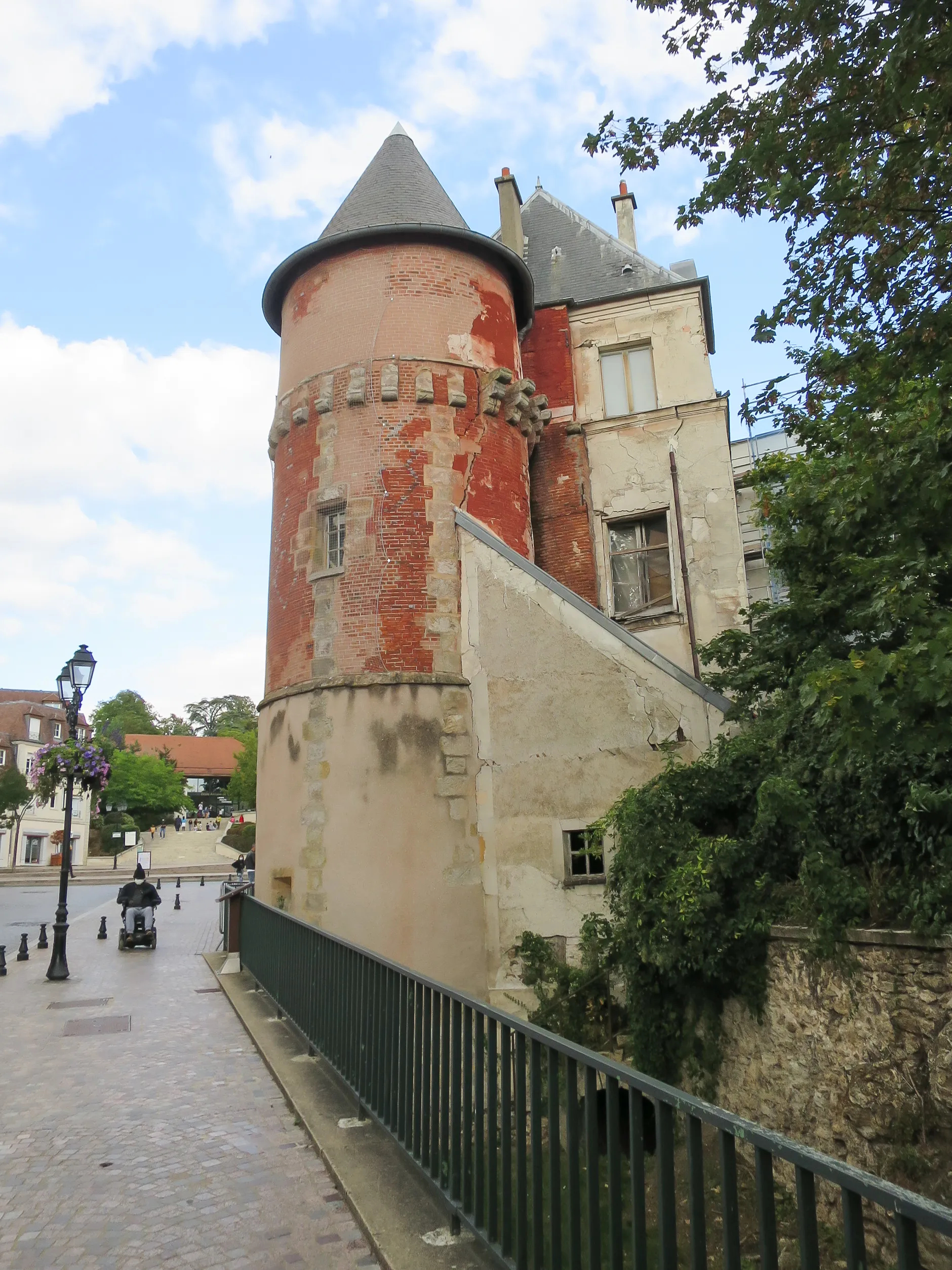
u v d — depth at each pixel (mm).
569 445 17516
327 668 13102
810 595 8961
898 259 6984
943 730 5176
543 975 11531
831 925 6125
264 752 14000
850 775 6730
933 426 6141
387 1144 5691
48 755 14781
